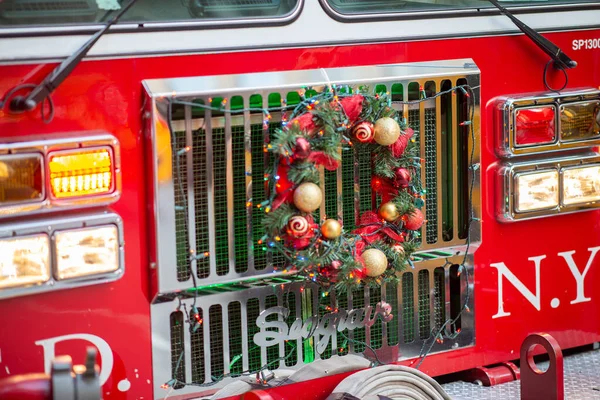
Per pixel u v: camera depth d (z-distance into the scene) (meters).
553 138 4.03
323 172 3.50
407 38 3.69
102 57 3.14
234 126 3.43
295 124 3.37
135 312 3.29
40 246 3.07
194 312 3.35
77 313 3.20
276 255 3.53
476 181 3.90
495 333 4.09
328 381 3.70
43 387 2.81
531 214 4.03
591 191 4.16
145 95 3.20
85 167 3.11
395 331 3.87
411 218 3.66
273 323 3.54
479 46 3.86
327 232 3.46
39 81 3.05
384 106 3.54
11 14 3.03
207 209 3.39
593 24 4.14
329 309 3.63
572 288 4.27
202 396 3.45
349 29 3.56
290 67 3.46
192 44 3.28
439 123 3.77
